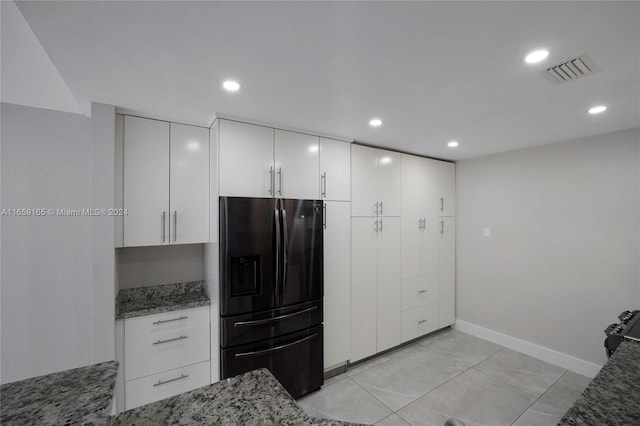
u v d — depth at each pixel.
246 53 1.31
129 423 0.76
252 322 2.06
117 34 1.15
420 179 3.40
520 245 3.18
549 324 2.94
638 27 1.11
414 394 2.38
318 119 2.19
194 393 0.90
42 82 1.75
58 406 0.75
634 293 2.44
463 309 3.72
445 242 3.68
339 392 2.41
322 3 0.99
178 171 2.20
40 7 0.98
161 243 2.13
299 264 2.28
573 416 0.74
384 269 3.03
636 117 2.15
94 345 1.83
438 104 1.92
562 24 1.11
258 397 0.88
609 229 2.57
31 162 2.00
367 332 2.88
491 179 3.45
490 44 1.25
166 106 1.92
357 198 2.83
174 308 2.11
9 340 1.94
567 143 2.83
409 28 1.14
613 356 1.07
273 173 2.30
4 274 1.94
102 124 1.87
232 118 2.12
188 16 1.05
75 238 2.09
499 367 2.81
